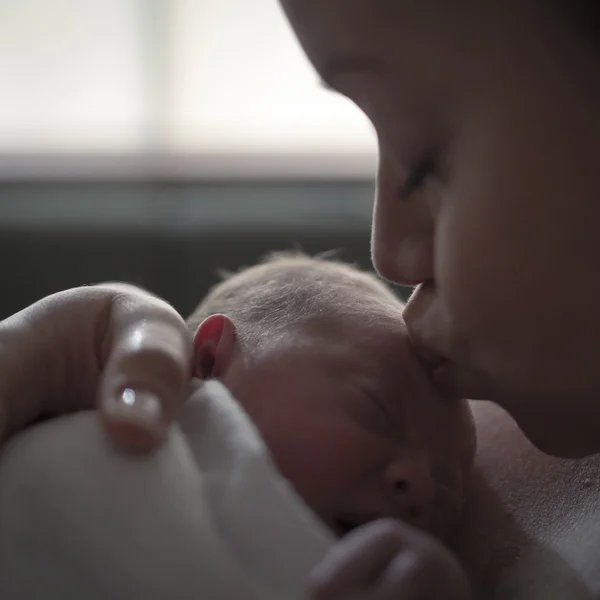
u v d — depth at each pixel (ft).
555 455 1.82
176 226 5.19
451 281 1.58
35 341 1.91
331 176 5.74
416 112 1.62
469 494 2.24
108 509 1.52
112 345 1.90
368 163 5.86
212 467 1.69
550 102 1.45
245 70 6.29
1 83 6.17
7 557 1.54
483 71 1.51
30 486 1.58
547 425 1.71
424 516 2.02
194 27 6.22
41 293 5.06
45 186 5.52
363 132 6.23
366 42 1.61
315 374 2.11
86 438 1.61
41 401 1.93
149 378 1.68
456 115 1.57
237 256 5.11
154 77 6.24
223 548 1.53
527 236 1.46
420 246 1.75
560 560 1.80
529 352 1.54
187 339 1.95
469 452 2.24
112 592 1.47
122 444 1.57
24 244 5.10
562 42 1.46
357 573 1.42
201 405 1.82
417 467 2.02
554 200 1.44
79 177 5.61
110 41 6.19
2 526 1.57
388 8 1.57
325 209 5.34
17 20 6.11
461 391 1.93
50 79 6.20
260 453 1.66
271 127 6.28
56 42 6.16
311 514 1.61
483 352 1.63
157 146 6.04
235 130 6.26
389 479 1.99
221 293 2.60
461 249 1.54
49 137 6.09
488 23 1.50
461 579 1.47
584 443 1.71
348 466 1.99
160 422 1.61
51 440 1.64
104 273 5.09
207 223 5.22
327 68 1.73
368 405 2.08
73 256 5.11
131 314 1.94
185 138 6.17
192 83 6.29
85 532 1.51
